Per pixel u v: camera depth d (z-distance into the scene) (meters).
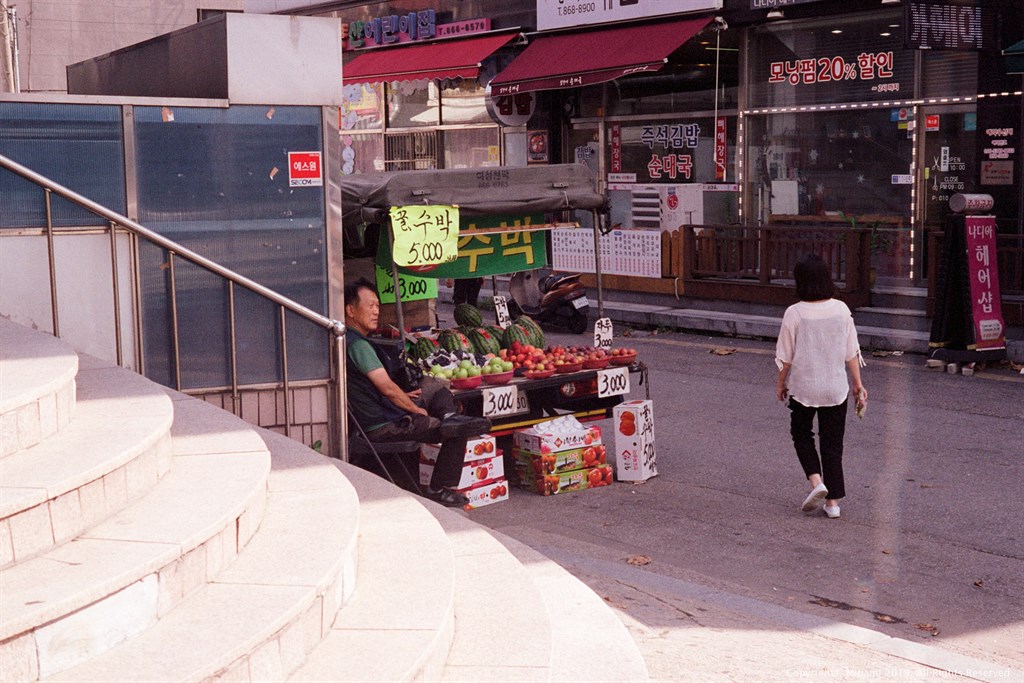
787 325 6.54
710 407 9.87
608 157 17.88
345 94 23.11
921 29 12.01
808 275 6.49
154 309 5.87
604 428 9.34
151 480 3.77
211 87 6.14
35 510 3.11
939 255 12.42
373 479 5.24
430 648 3.31
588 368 7.69
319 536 3.75
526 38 17.84
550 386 7.55
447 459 6.84
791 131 15.21
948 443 8.22
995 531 6.23
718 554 6.01
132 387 4.66
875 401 9.79
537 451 7.32
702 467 7.89
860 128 14.41
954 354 10.98
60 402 3.87
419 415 6.72
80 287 5.70
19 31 26.86
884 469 7.54
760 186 15.70
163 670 2.80
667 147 16.92
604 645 3.98
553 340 14.00
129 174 5.77
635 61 15.05
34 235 5.59
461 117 20.28
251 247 6.09
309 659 3.24
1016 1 12.52
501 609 3.95
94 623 2.89
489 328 7.95
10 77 24.34
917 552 5.91
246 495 3.66
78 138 5.66
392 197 6.73
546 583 4.73
